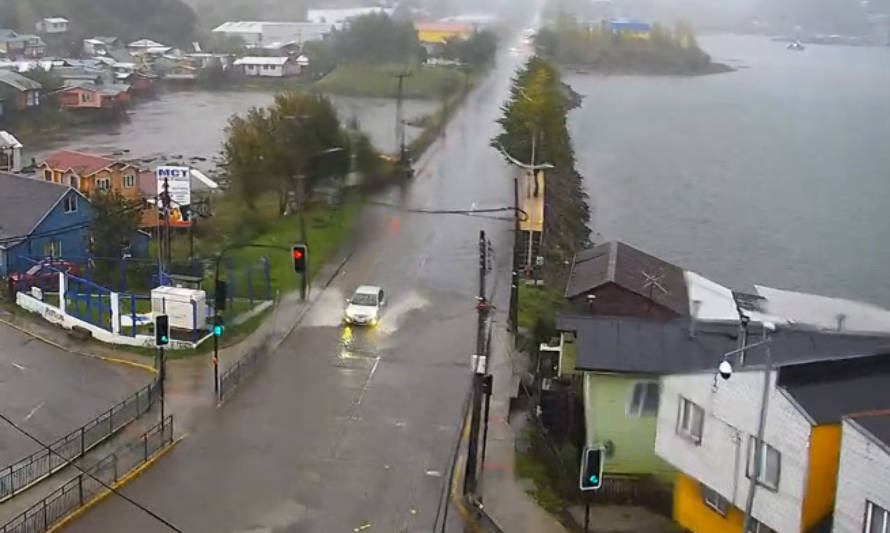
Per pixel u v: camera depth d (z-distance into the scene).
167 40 174.25
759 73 165.12
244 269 48.88
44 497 26.08
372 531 25.78
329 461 29.55
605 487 27.56
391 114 103.75
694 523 25.14
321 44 150.38
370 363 38.00
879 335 28.55
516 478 28.84
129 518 25.62
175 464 28.89
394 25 133.00
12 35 155.50
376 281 49.31
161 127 114.88
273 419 32.38
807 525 20.88
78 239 50.56
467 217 63.41
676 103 131.00
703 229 71.62
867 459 19.08
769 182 86.69
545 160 73.94
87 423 31.11
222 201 65.06
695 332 28.70
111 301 38.84
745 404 22.41
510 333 41.28
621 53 162.00
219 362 36.81
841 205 79.19
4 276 46.44
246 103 133.75
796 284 58.97
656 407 26.92
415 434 31.64
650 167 91.31
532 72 99.44
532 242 53.53
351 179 70.56
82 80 124.88
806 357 24.02
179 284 44.50
